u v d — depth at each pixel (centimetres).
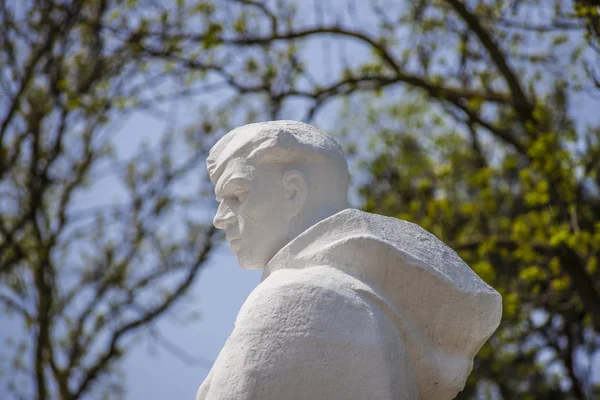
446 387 275
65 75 1050
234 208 293
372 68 979
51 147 1122
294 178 286
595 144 888
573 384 1062
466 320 273
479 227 968
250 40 959
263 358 256
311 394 253
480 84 971
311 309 260
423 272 270
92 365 1178
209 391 260
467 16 876
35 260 1144
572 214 794
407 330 270
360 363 256
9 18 1047
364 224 275
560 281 822
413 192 1092
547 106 909
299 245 278
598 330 820
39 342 1112
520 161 1027
